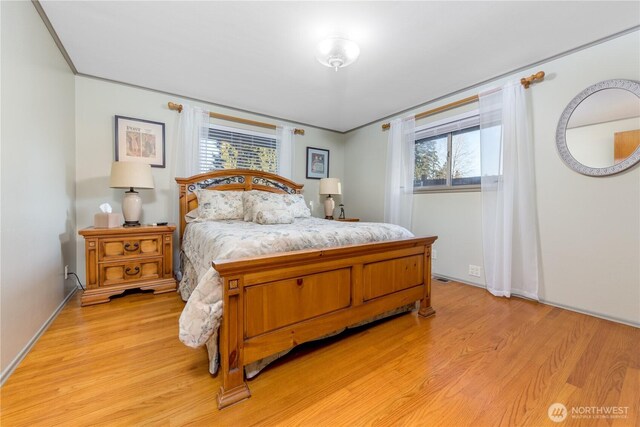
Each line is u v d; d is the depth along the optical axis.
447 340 1.75
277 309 1.38
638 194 1.91
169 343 1.66
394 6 1.70
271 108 3.50
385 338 1.77
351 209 4.48
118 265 2.40
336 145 4.55
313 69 2.51
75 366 1.42
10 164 1.39
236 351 1.22
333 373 1.40
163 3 1.69
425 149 3.42
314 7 1.72
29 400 1.17
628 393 1.24
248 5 1.71
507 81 2.57
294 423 1.08
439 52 2.22
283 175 3.82
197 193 2.99
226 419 1.09
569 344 1.68
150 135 2.96
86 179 2.66
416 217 3.46
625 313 1.97
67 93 2.36
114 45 2.14
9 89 1.38
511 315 2.13
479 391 1.27
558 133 2.25
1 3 1.32
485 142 2.68
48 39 1.90
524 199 2.42
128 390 1.25
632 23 1.86
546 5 1.70
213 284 1.26
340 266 1.64
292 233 1.61
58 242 2.12
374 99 3.20
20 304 1.47
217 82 2.79
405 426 1.07
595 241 2.10
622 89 1.95
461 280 3.01
